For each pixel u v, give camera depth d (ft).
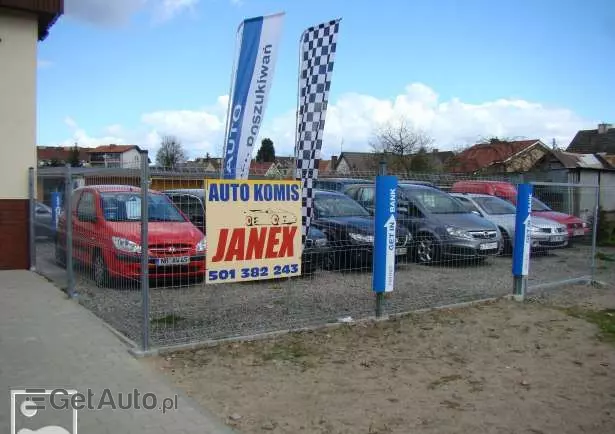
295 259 21.50
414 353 19.38
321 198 34.24
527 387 16.63
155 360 17.58
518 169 106.63
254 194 20.30
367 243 26.18
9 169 34.17
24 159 34.53
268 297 23.95
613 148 138.51
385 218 22.62
